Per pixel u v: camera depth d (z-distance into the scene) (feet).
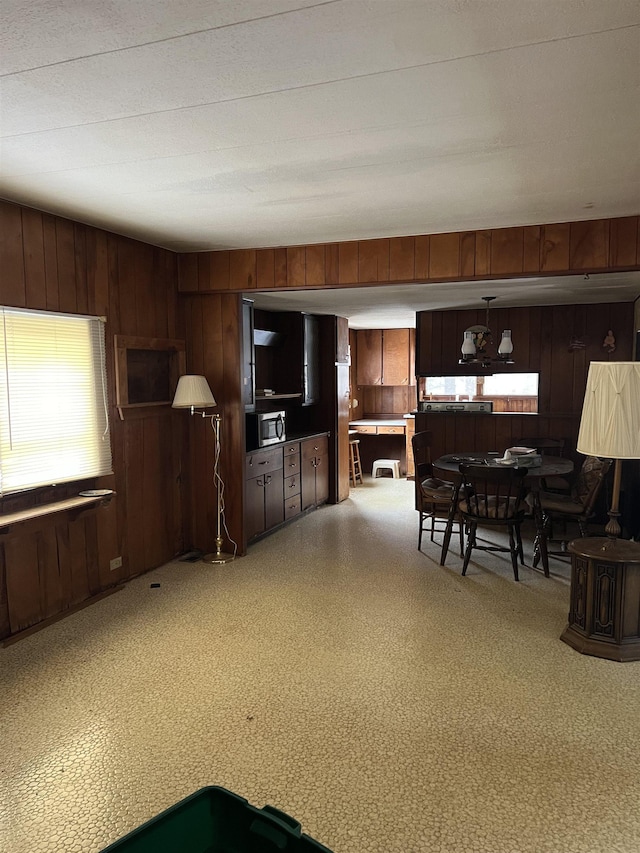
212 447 15.53
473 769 7.08
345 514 21.08
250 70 5.71
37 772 7.06
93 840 6.05
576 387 21.33
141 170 8.63
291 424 23.45
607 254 11.45
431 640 10.57
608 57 5.48
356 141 7.54
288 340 21.95
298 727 7.95
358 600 12.51
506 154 7.99
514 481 13.51
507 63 5.60
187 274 14.88
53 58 5.46
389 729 7.90
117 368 12.76
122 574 13.44
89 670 9.53
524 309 21.68
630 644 9.85
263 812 4.49
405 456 29.84
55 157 8.07
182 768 7.12
